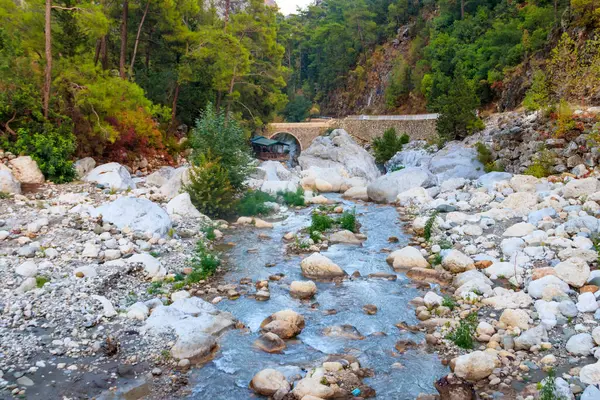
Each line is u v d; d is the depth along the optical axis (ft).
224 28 142.92
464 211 61.82
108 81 84.99
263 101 170.40
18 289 34.73
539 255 41.91
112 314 33.35
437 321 33.76
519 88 133.90
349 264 47.65
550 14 147.84
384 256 49.96
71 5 86.53
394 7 269.44
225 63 131.64
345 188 94.94
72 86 81.10
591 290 34.53
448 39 202.18
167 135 116.98
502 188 67.10
